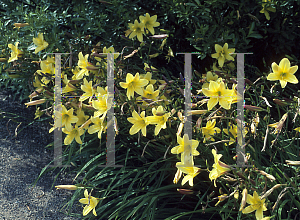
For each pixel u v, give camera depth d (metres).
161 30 2.72
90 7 2.82
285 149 2.16
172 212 2.26
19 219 2.43
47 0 2.99
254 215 1.90
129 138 2.53
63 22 2.85
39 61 2.66
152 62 3.12
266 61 3.14
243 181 1.74
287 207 2.02
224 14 2.84
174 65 3.28
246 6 2.70
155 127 2.15
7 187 2.73
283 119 1.75
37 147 3.28
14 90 4.08
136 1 2.85
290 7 2.72
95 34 2.79
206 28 2.65
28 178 2.86
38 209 2.55
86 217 2.40
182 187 2.29
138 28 2.50
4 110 3.67
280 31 2.85
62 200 2.66
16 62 2.83
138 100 2.22
